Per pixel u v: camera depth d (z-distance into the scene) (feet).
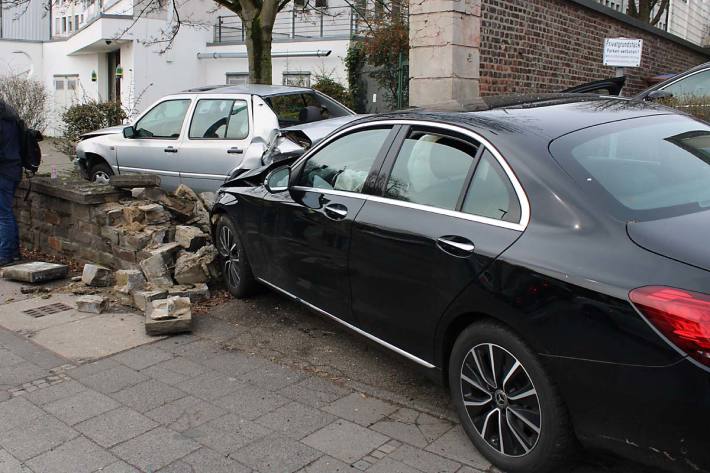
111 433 11.82
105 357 15.23
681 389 7.84
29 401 13.09
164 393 13.37
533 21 31.91
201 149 26.48
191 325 16.85
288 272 15.60
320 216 14.02
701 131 12.17
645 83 44.09
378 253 12.32
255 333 16.55
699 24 81.76
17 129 22.91
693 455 7.89
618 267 8.65
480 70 28.91
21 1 48.91
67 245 23.39
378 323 12.66
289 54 67.62
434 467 10.55
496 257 9.96
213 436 11.65
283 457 10.94
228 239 18.72
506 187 10.40
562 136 10.78
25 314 18.20
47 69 93.35
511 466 10.09
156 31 73.05
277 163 17.99
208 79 76.95
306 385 13.66
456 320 10.84
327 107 28.55
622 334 8.36
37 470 10.68
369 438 11.50
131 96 66.74
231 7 37.50
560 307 9.02
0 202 22.76
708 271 8.08
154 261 19.19
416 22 28.17
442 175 11.64
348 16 70.44
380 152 13.14
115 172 29.78
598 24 37.73
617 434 8.62
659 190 10.12
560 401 9.27
